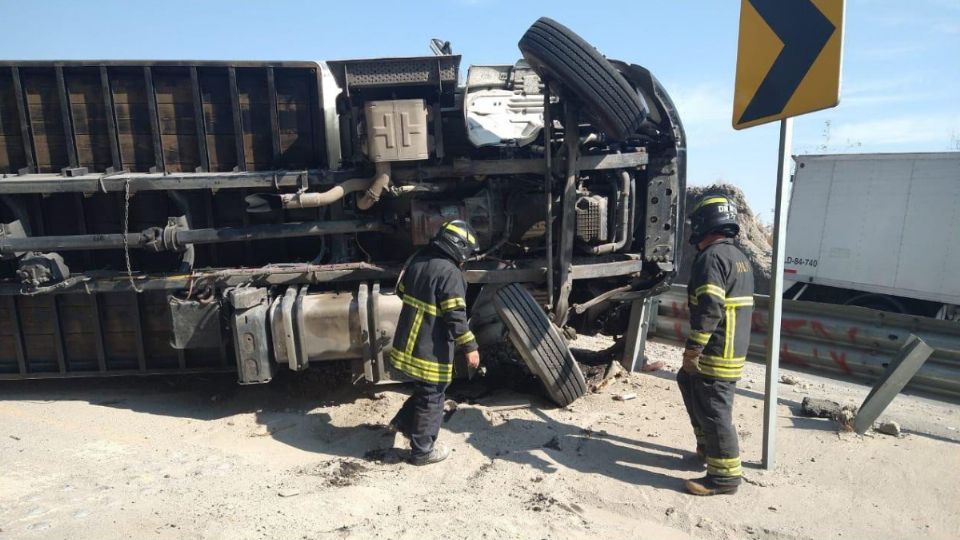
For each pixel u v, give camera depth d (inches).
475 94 226.7
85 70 202.5
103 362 212.2
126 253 195.9
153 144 205.9
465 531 125.0
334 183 200.2
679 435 180.4
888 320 225.3
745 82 153.0
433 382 156.3
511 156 205.6
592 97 172.1
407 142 188.2
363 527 125.7
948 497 143.6
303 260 223.1
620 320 247.1
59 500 133.9
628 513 137.4
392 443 173.6
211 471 154.1
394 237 219.3
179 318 192.7
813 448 172.2
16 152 208.7
